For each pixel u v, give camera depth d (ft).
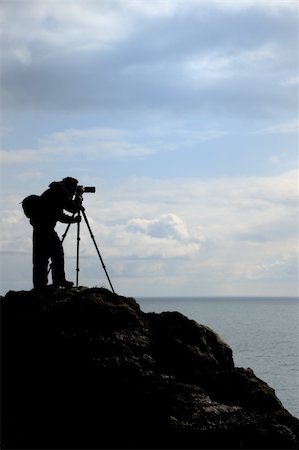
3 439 47.29
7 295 54.29
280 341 480.64
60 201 57.98
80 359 49.49
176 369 50.55
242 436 47.47
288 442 48.14
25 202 58.39
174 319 53.78
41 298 52.85
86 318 51.67
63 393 48.96
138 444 47.03
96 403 48.26
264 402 50.08
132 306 54.34
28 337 51.01
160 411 47.21
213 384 50.47
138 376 48.65
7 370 50.26
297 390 241.76
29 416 48.55
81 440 47.80
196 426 46.62
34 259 57.82
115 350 49.85
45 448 47.42
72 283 58.34
